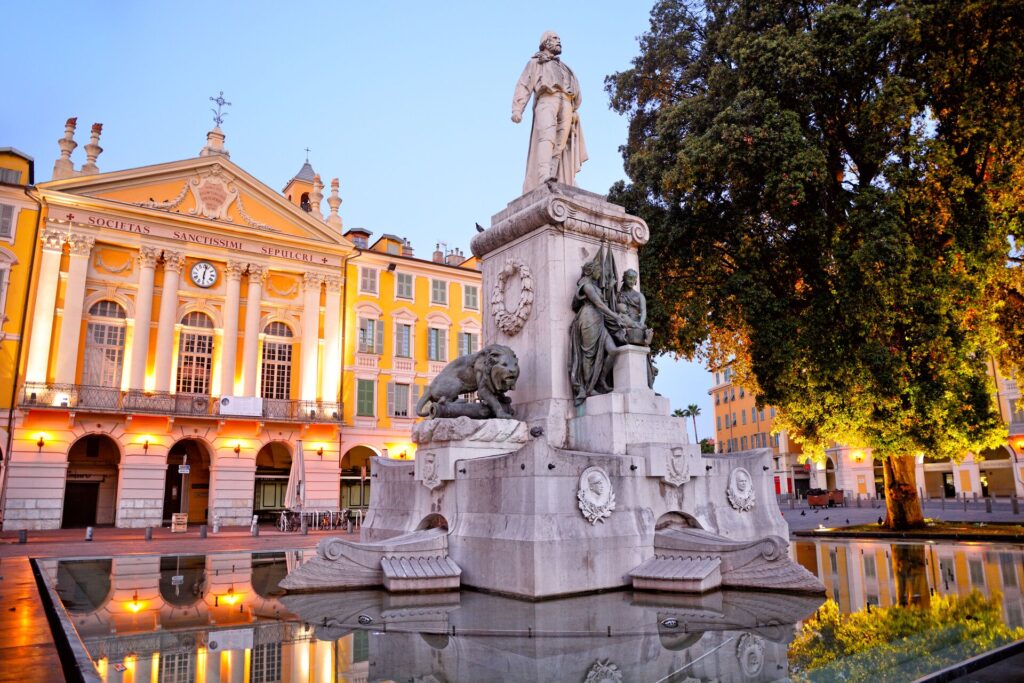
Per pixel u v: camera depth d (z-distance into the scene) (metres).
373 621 4.93
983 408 16.34
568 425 8.18
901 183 15.02
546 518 6.13
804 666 3.63
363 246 41.16
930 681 3.43
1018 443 43.16
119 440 30.08
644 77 20.91
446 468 7.25
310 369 35.00
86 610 5.48
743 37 16.78
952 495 48.19
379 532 8.34
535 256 8.87
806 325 16.08
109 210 30.80
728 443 71.81
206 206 33.31
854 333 15.83
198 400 31.78
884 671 3.54
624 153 22.50
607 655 3.90
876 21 14.92
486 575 6.46
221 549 15.75
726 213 16.98
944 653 3.90
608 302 8.53
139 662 3.71
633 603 5.68
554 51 10.11
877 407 16.16
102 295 30.81
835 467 55.97
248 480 32.53
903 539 14.73
